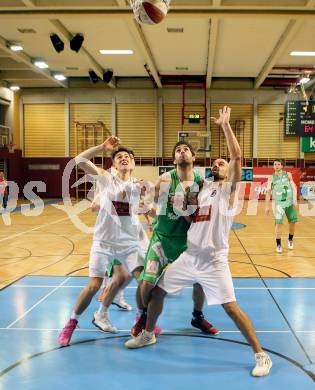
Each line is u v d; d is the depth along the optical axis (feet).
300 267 23.47
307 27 44.73
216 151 72.13
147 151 73.00
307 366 11.60
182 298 17.88
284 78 68.49
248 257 26.23
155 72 62.18
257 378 10.93
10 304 17.04
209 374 11.18
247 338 11.40
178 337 13.71
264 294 18.28
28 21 43.42
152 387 10.50
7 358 12.19
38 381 10.82
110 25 44.62
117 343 13.24
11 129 71.10
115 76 71.10
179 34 47.37
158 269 12.61
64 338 13.04
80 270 22.82
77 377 11.03
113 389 10.41
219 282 11.70
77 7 37.70
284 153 71.72
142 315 13.34
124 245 13.57
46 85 72.33
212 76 69.36
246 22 43.24
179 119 72.54
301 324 14.75
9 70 66.03
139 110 72.69
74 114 73.72
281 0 37.27
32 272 22.43
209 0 37.35
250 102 71.46
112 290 14.03
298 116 68.54
